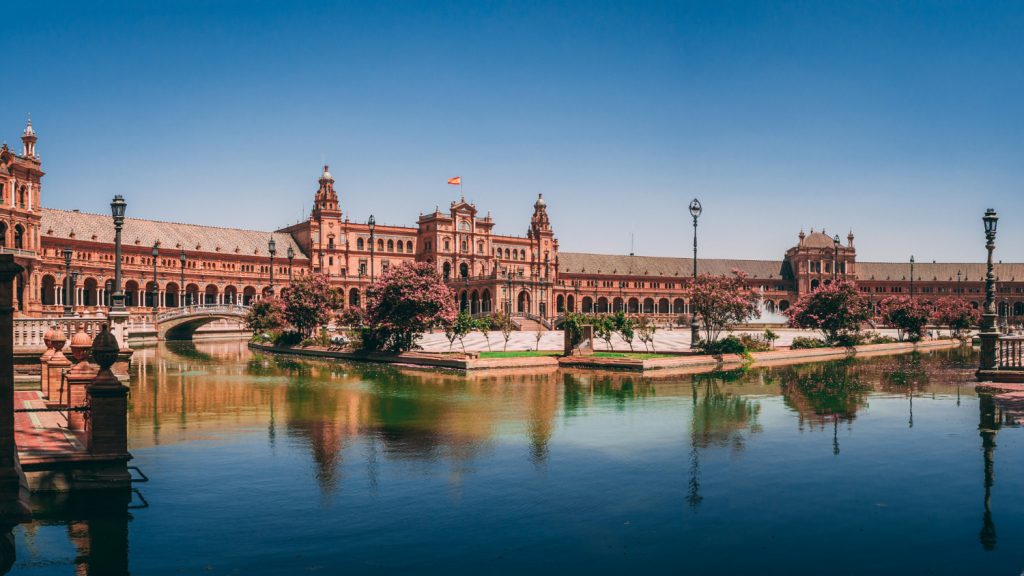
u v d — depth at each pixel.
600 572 10.37
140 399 28.67
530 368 45.41
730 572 10.38
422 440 19.50
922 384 33.97
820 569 10.48
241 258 133.12
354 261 145.00
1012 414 23.80
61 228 110.38
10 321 10.33
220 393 30.75
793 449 18.11
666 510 13.10
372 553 11.10
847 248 180.62
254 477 15.46
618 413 24.38
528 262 160.75
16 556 10.98
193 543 11.54
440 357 47.69
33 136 87.06
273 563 10.72
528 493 14.17
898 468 16.06
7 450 10.27
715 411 24.81
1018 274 182.38
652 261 177.12
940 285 182.38
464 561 10.78
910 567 10.54
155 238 123.06
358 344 57.41
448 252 146.62
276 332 73.69
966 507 13.25
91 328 34.31
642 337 61.75
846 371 42.34
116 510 13.21
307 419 23.30
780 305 179.00
